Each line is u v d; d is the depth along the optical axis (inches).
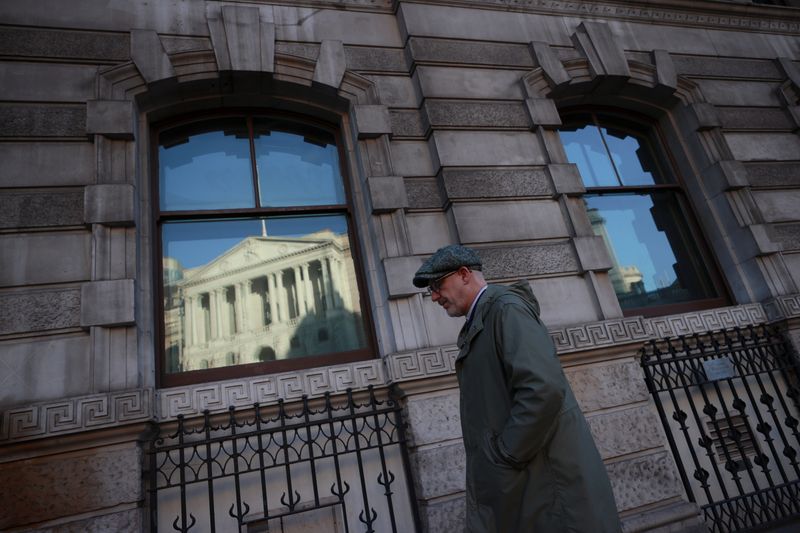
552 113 200.2
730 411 184.4
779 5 298.8
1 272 131.3
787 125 240.7
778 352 189.3
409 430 142.4
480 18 215.8
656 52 234.1
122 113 156.3
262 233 174.2
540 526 68.9
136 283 140.6
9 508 110.1
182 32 176.1
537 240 177.6
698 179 224.4
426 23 204.8
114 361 128.6
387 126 181.5
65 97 155.6
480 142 187.9
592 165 225.9
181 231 167.2
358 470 143.7
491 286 86.1
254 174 181.3
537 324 76.8
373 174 173.6
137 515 117.0
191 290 160.9
